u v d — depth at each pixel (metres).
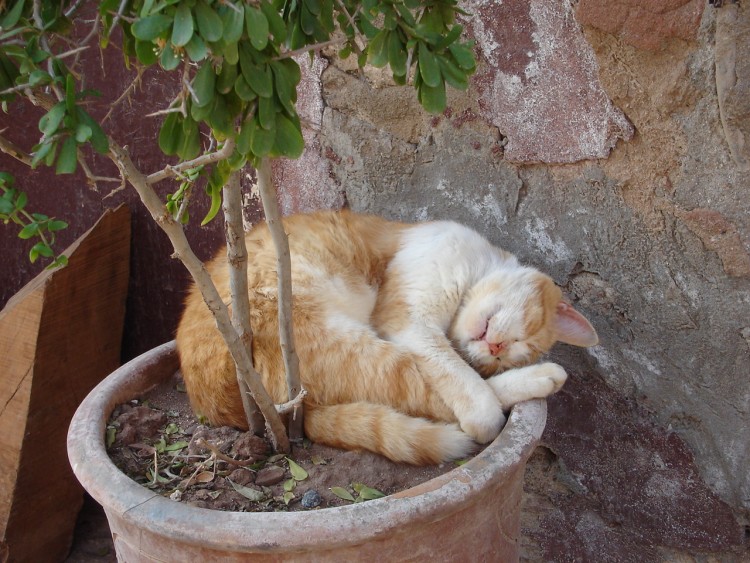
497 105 2.28
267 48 1.09
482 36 2.24
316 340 2.01
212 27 0.96
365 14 1.29
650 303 2.20
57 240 3.17
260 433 1.91
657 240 2.14
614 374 2.32
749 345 2.07
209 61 1.04
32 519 2.70
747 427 2.13
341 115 2.52
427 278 2.19
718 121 1.96
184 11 0.95
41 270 3.27
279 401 1.97
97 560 2.87
